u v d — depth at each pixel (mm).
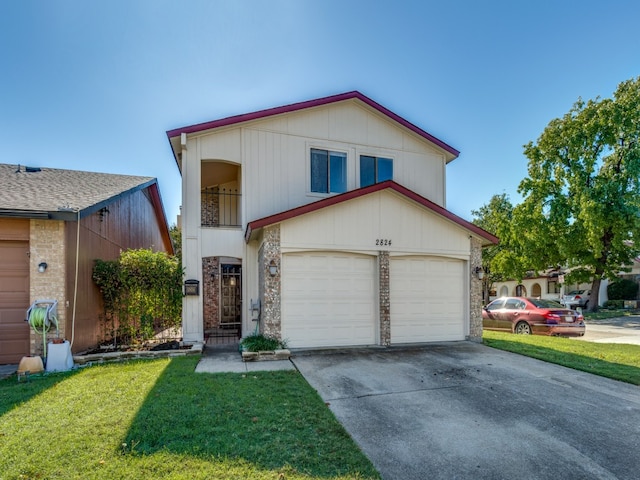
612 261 20828
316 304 8617
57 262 7305
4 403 4676
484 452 3676
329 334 8648
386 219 9180
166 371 6277
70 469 3084
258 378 5949
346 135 11375
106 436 3695
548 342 9547
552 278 31500
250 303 9898
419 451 3676
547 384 5922
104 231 10023
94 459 3252
